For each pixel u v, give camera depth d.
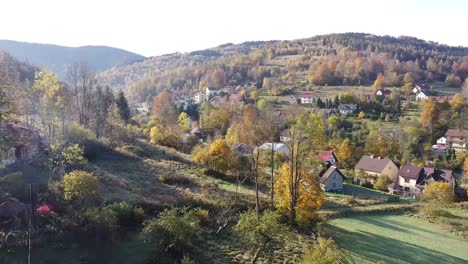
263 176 59.44
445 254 37.12
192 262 27.75
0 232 27.84
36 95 48.06
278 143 76.06
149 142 75.12
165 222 30.19
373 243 38.47
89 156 52.75
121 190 40.78
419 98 145.50
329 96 156.62
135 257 28.84
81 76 70.81
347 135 102.94
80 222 30.73
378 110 130.25
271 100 150.25
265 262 30.78
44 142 46.72
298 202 40.78
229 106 124.88
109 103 77.56
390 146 94.62
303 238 37.47
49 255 27.41
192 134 90.00
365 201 57.78
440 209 54.00
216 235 35.16
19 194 32.59
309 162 41.94
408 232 43.97
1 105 25.34
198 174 55.19
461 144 100.62
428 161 90.50
